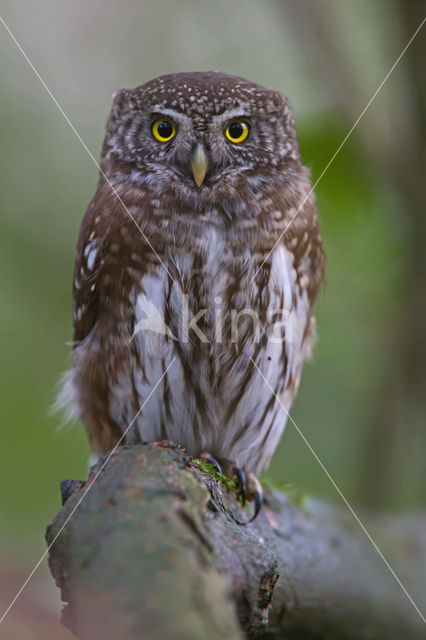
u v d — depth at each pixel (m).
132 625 3.73
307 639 8.59
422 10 10.67
